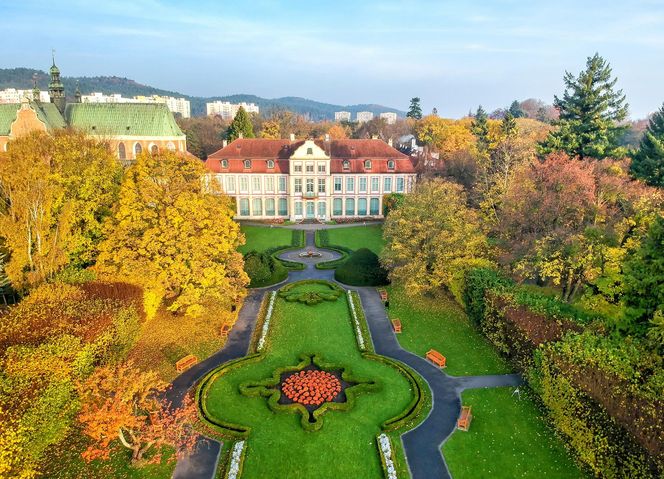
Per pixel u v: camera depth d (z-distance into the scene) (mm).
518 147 74625
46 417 27453
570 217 49406
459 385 37750
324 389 36531
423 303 53656
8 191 44375
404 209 55750
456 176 91875
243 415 33750
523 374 37219
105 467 28234
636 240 39812
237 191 96625
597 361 28875
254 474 28188
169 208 44812
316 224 94438
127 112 106875
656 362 27391
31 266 43875
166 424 30000
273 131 154500
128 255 44062
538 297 40531
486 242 53312
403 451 30234
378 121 181125
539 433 31766
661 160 55344
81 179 49562
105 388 27672
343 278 61094
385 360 41281
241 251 76000
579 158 66000
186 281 44938
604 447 26859
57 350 30422
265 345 43906
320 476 28125
